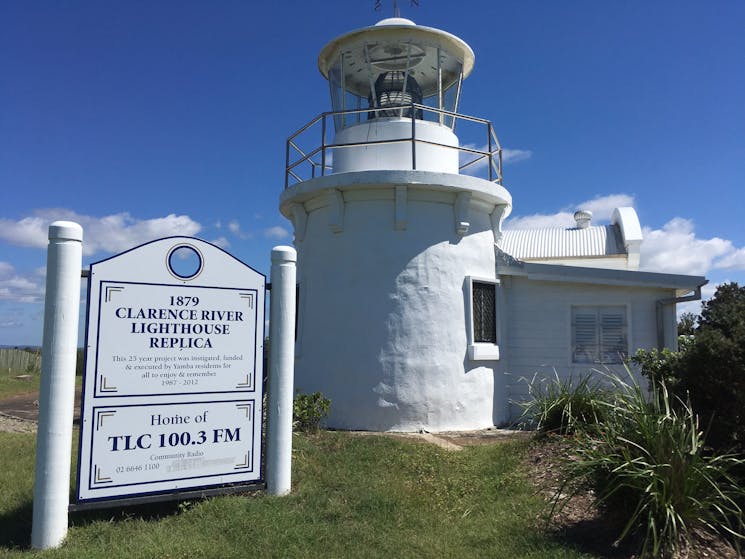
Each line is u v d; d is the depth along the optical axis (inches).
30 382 1055.0
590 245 855.1
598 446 268.7
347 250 495.2
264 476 306.8
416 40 530.0
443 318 486.9
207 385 287.1
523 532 260.7
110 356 264.4
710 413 292.7
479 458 370.6
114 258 268.7
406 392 472.7
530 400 534.6
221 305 293.7
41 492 244.8
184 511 278.8
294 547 246.5
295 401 423.5
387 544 252.2
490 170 530.3
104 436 260.4
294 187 514.6
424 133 527.5
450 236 498.9
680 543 236.2
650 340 526.3
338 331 490.6
